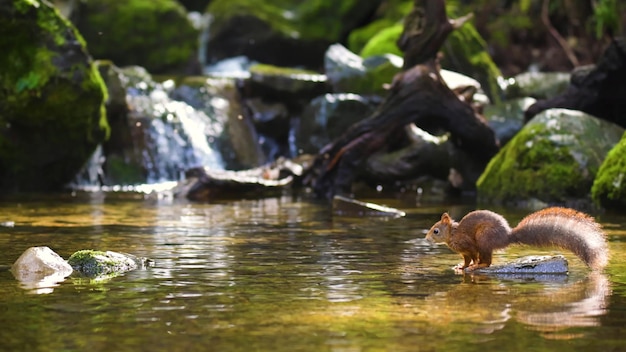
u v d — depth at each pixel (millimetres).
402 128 15891
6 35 15789
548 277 7402
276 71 21219
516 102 19094
